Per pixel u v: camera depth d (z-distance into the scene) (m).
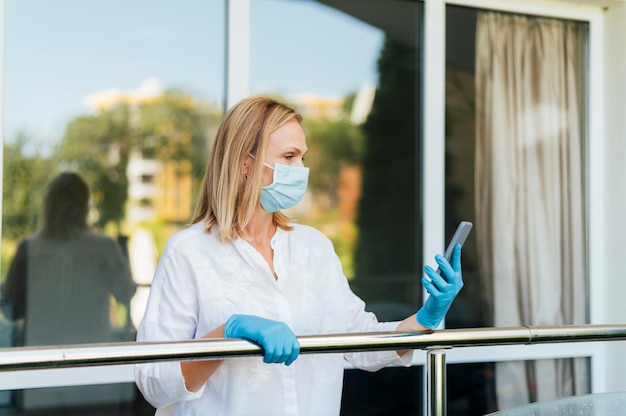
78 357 1.21
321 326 1.62
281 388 1.52
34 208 2.79
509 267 3.01
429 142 2.95
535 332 1.47
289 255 1.62
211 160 1.61
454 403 2.94
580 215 3.06
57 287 2.80
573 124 3.06
